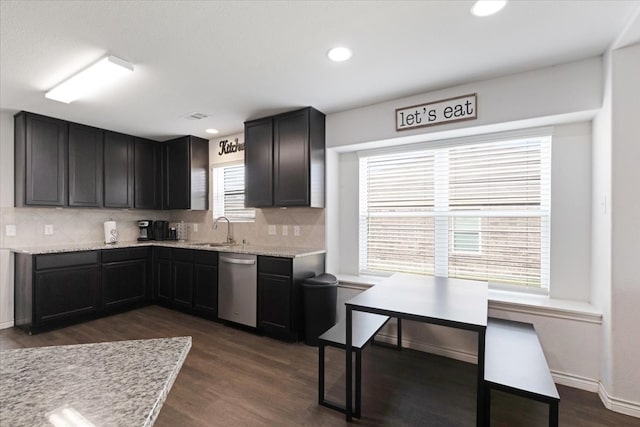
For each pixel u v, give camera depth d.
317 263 3.45
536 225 2.69
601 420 1.91
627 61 1.95
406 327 2.98
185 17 1.75
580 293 2.49
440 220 3.12
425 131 2.85
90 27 1.83
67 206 3.65
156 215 5.02
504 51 2.12
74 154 3.72
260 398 2.14
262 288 3.27
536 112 2.38
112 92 2.79
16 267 3.45
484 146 2.90
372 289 2.28
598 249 2.25
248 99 2.99
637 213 1.93
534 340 2.04
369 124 3.16
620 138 1.97
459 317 1.64
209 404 2.07
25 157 3.32
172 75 2.47
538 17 1.76
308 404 2.08
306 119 3.22
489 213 2.88
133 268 4.11
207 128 4.01
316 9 1.69
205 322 3.66
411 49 2.10
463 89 2.66
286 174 3.37
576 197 2.49
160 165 4.69
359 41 2.01
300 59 2.23
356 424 1.89
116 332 3.32
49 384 0.78
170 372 0.85
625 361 1.97
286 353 2.85
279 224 3.92
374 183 3.49
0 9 1.65
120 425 0.63
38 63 2.26
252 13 1.72
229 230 4.41
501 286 2.83
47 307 3.29
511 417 1.95
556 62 2.27
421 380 2.39
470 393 2.21
